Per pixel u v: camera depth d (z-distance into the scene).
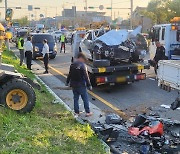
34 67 20.84
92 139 7.07
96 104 11.16
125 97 12.29
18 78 8.80
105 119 8.66
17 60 22.14
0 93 8.42
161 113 9.84
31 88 8.62
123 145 6.93
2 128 7.03
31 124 7.69
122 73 13.36
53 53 26.12
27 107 8.55
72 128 7.70
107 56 13.66
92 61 14.51
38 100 10.09
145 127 7.39
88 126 7.84
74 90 9.50
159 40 18.16
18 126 7.36
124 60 13.88
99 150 6.53
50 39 26.50
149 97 12.23
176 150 6.55
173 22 18.30
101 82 13.13
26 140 6.58
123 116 9.48
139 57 14.24
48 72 18.62
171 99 11.80
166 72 9.47
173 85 9.04
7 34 10.96
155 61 16.27
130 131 7.33
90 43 14.73
